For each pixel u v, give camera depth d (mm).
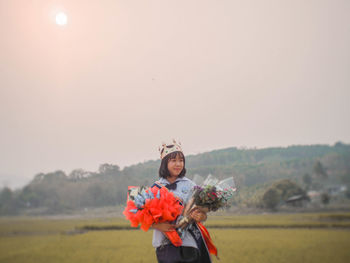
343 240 7754
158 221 2205
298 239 7695
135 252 6566
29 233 7359
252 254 6602
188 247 2238
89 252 6434
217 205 2213
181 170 2533
